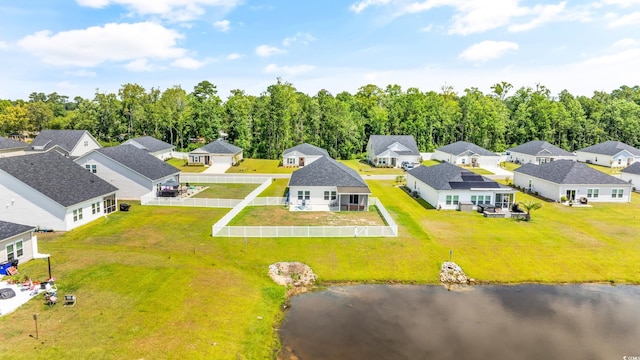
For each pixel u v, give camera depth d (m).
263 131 105.81
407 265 32.62
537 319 25.59
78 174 43.97
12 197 37.72
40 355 18.94
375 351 21.75
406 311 26.36
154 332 21.58
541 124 111.56
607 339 23.42
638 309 27.03
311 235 37.50
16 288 25.62
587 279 31.17
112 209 45.53
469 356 21.52
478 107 111.88
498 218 44.38
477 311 26.52
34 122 130.50
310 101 110.50
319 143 106.69
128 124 117.06
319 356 21.19
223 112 108.44
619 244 36.50
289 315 25.67
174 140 116.44
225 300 25.95
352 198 47.59
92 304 24.11
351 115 112.12
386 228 37.66
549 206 50.06
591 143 112.25
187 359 19.69
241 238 36.66
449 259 33.47
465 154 89.06
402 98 118.62
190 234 37.59
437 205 48.62
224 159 83.38
